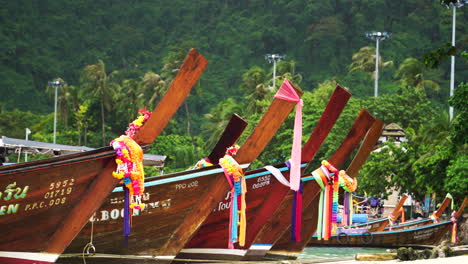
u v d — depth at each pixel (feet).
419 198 163.73
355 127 64.39
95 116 388.57
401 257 61.77
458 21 606.14
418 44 606.96
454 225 107.24
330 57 609.83
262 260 62.03
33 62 629.92
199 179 50.16
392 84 526.98
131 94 375.04
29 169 40.04
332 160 63.98
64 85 404.16
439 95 505.66
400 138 215.31
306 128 210.18
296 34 645.10
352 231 98.48
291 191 62.59
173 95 43.80
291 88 51.98
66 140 392.68
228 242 55.77
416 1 645.10
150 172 260.42
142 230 49.65
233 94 594.24
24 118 473.26
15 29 654.94
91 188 42.11
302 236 64.18
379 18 634.43
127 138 42.60
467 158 109.60
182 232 49.93
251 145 51.83
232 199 51.13
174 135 367.45
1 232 40.45
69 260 48.75
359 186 177.78
